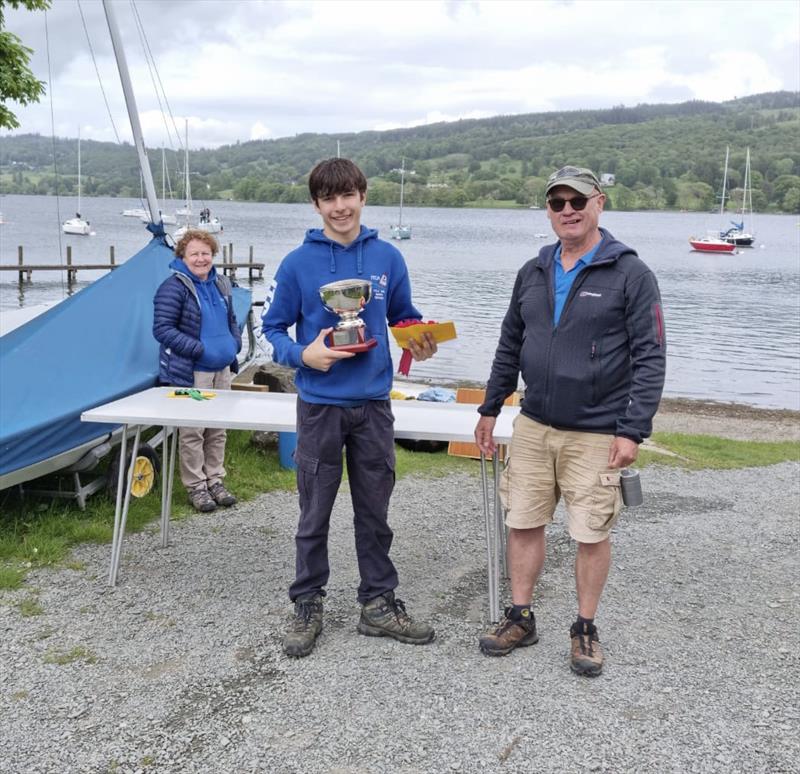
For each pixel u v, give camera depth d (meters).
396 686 3.24
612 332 3.14
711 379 17.72
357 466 3.53
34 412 4.75
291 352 3.32
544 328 3.26
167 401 4.36
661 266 51.50
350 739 2.88
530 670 3.40
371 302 3.43
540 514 3.42
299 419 3.50
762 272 47.94
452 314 26.05
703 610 4.17
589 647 3.38
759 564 4.95
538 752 2.82
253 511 5.49
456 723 2.99
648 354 3.05
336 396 3.38
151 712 3.04
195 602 4.02
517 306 3.48
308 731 2.93
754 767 2.76
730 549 5.23
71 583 4.20
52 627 3.71
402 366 3.57
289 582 4.30
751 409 13.91
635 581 4.57
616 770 2.74
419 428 3.76
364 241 3.46
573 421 3.21
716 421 12.17
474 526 5.45
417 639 3.60
